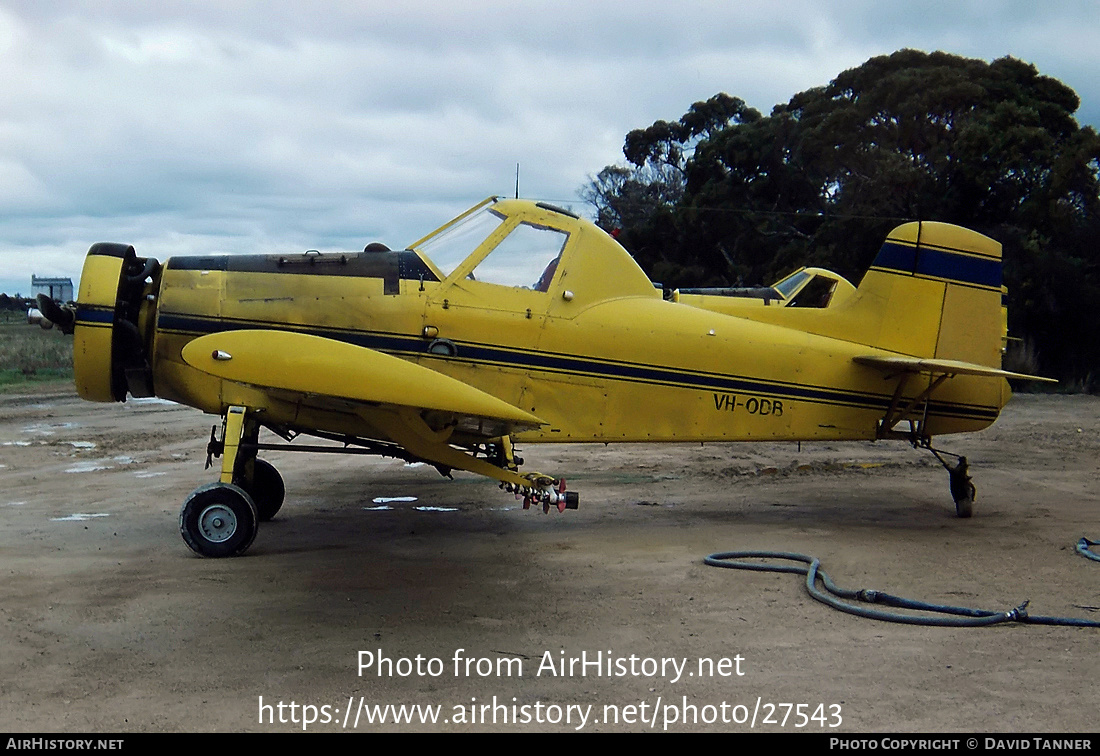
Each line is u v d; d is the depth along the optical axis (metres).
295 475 10.64
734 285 34.91
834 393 8.18
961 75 31.47
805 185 34.75
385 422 6.43
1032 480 10.88
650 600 5.71
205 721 3.87
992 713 4.02
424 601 5.61
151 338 7.02
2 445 12.80
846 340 8.35
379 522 8.04
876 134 32.34
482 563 6.59
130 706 4.00
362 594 5.73
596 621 5.29
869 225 30.16
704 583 6.12
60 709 3.96
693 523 8.20
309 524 7.90
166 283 6.96
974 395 8.55
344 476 10.59
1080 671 4.54
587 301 7.51
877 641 4.99
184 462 11.37
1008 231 28.98
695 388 7.75
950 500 9.52
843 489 10.18
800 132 34.00
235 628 5.04
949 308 8.52
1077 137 29.58
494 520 8.21
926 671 4.54
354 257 7.21
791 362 8.04
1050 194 28.64
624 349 7.54
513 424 6.44
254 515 6.62
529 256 7.45
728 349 7.84
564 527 7.96
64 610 5.29
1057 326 29.14
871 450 13.66
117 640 4.82
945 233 8.52
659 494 9.76
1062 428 16.94
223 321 6.89
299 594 5.70
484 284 7.29
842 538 7.59
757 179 35.50
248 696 4.14
